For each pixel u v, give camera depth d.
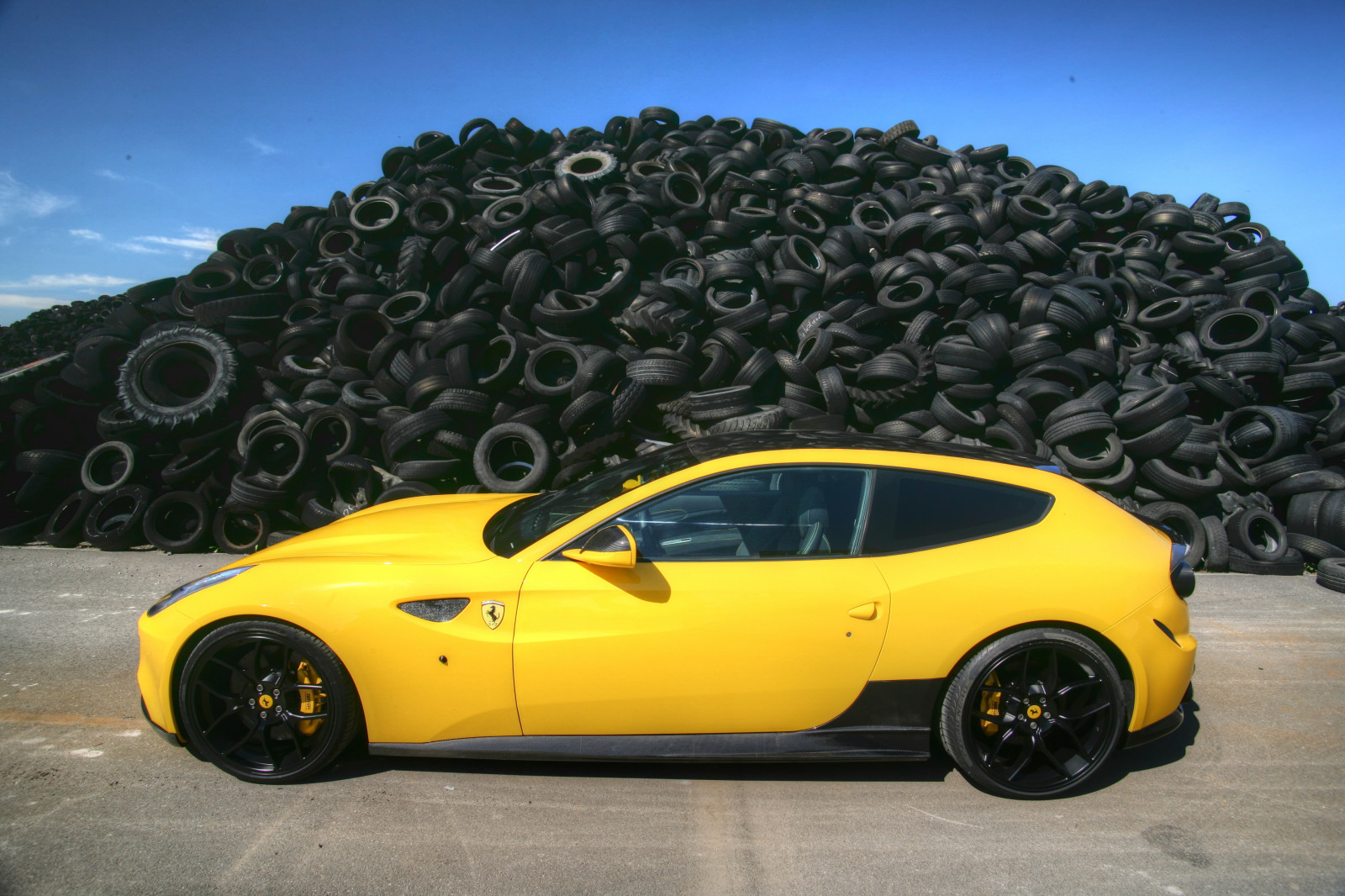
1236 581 6.84
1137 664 3.14
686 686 3.01
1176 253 11.76
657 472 3.43
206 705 3.11
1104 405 8.62
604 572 3.04
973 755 3.10
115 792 3.03
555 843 2.77
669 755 3.06
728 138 13.95
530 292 9.39
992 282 9.87
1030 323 9.43
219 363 8.45
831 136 14.12
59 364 8.78
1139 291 10.66
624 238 10.42
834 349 9.35
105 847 2.67
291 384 9.08
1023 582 3.09
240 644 3.06
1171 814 3.09
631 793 3.12
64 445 8.58
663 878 2.59
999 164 14.14
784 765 3.39
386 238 10.70
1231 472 7.81
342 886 2.51
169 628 3.07
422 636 3.00
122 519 7.59
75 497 7.52
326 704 3.04
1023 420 8.33
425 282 10.29
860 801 3.11
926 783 3.27
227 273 10.27
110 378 8.76
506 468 8.02
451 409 8.07
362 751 3.38
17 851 2.64
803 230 11.05
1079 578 3.12
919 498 3.26
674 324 9.45
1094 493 3.44
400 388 8.66
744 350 9.04
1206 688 4.39
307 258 10.73
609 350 9.31
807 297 10.22
